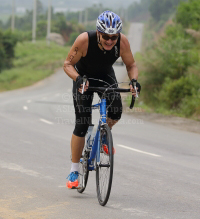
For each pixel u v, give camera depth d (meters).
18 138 15.91
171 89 32.81
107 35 6.93
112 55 7.45
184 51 36.06
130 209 7.06
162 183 9.22
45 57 114.31
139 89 7.32
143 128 21.20
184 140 17.11
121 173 10.22
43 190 8.33
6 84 75.50
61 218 6.50
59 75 89.06
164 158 12.71
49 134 17.45
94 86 7.85
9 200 7.52
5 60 97.94
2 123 20.95
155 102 35.41
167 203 7.52
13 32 101.38
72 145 7.98
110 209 7.04
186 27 48.22
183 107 30.17
